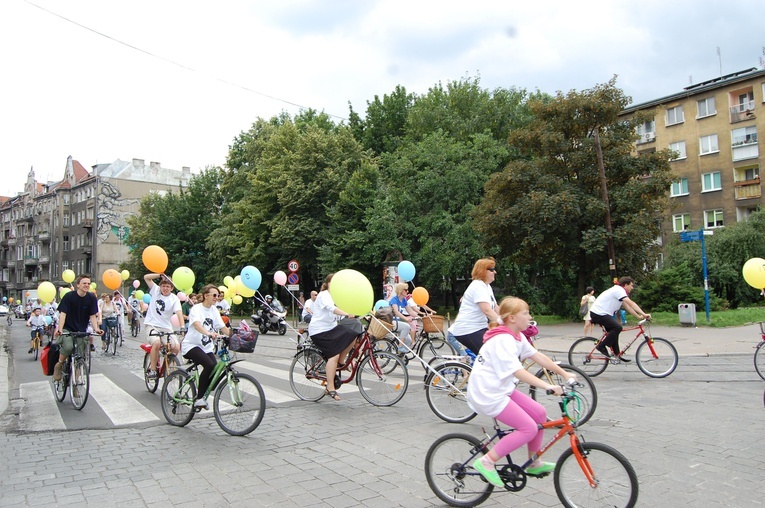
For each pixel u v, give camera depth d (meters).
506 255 26.66
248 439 6.51
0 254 101.00
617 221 23.34
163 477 5.19
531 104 25.55
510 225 24.06
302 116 46.72
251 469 5.38
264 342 19.77
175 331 9.45
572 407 6.59
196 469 5.41
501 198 25.08
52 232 83.19
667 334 17.86
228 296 15.83
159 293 9.51
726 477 4.88
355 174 34.47
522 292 32.47
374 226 30.66
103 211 72.75
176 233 52.41
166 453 6.00
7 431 7.12
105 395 9.59
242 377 6.76
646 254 23.67
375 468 5.33
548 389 3.93
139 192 75.12
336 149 36.75
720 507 4.24
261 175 38.09
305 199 35.41
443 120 35.56
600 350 10.09
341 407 8.22
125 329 30.39
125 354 16.86
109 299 17.33
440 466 4.41
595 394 6.70
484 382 4.12
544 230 23.28
